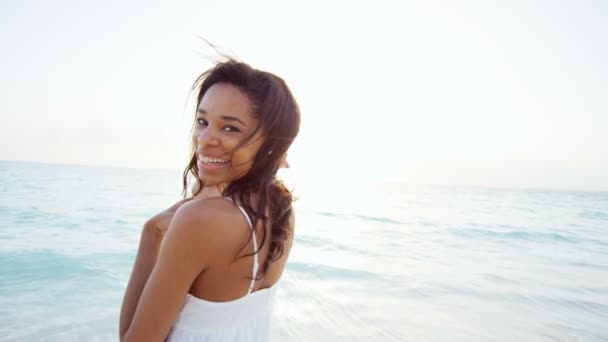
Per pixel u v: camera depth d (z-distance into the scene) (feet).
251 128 3.43
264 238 3.47
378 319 17.81
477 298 22.22
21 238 33.65
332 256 33.06
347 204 110.93
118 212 56.75
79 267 24.35
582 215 106.42
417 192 253.85
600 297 23.43
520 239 51.55
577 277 29.04
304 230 51.78
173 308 3.13
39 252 28.19
